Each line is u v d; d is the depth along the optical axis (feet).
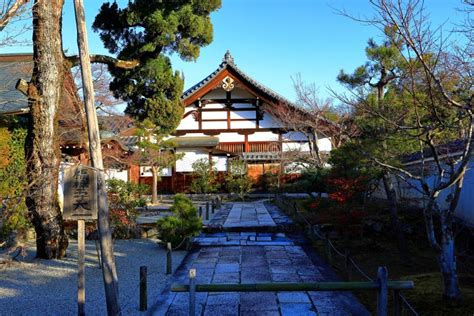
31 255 34.45
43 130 32.63
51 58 33.01
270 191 91.25
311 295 23.95
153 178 80.64
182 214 39.19
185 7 46.24
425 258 33.50
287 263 32.40
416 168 43.45
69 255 34.88
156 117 54.95
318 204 40.50
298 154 82.48
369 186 36.94
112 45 48.11
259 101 97.91
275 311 21.30
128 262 33.09
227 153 95.14
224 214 60.39
